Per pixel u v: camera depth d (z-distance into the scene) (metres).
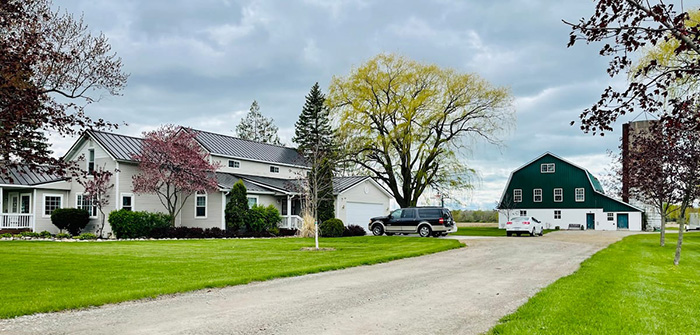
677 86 15.62
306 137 54.88
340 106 40.53
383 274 12.96
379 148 39.94
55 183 30.70
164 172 29.08
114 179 29.45
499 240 26.66
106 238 27.52
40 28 12.50
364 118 39.53
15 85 8.91
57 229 30.81
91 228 30.38
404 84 38.78
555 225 53.09
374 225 31.31
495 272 13.38
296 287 10.74
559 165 53.50
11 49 9.99
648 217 51.19
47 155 10.13
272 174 38.72
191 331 6.88
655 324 6.88
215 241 24.20
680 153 16.12
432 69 38.88
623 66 6.77
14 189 30.98
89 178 30.69
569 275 12.31
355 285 11.04
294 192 33.00
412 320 7.59
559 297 8.78
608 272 12.59
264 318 7.71
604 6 6.20
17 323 7.29
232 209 30.08
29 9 12.81
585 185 52.22
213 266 13.87
